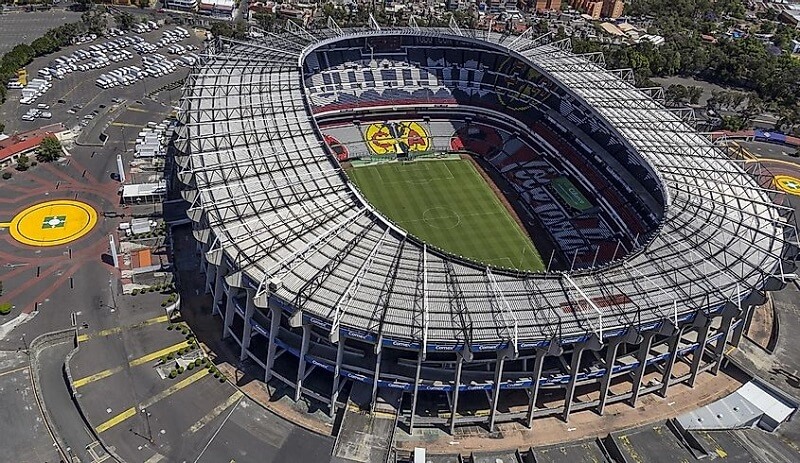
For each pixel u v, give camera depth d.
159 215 144.62
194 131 130.38
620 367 100.94
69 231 137.12
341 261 99.81
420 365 92.94
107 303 117.94
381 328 88.31
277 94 147.75
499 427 99.94
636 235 142.38
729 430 98.62
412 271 98.81
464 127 190.75
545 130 179.12
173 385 102.06
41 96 197.75
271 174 119.50
